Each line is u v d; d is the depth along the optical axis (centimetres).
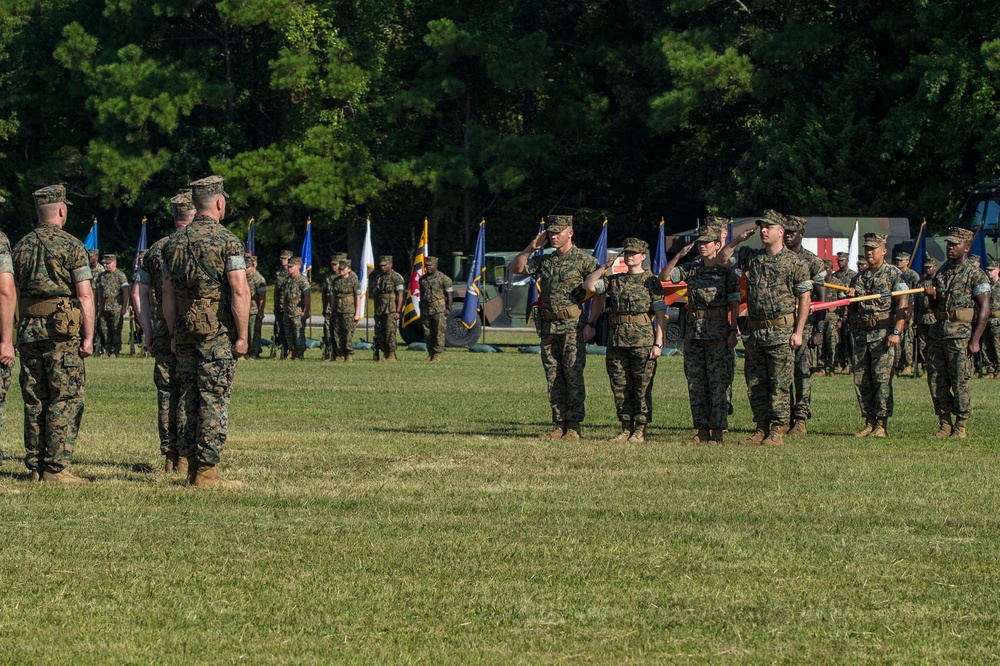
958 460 2419
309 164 10894
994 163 8600
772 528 1714
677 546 1593
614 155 11719
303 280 5869
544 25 11900
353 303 5728
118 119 11100
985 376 4978
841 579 1440
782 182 9562
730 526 1725
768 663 1145
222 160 11456
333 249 12706
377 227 12488
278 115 12612
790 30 9444
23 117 12731
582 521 1745
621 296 2688
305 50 11138
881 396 2925
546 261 2747
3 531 1636
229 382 1980
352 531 1661
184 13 11438
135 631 1220
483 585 1397
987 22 8894
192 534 1630
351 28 11775
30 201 12412
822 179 9406
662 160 11906
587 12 12019
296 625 1246
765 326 2681
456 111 11788
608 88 11950
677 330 6419
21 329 1995
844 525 1741
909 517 1800
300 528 1677
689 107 9619
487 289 7219
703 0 9769
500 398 3747
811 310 2909
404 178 10919
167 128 11019
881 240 2916
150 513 1766
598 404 3591
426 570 1458
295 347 5869
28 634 1204
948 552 1574
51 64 12550
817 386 4372
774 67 9900
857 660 1155
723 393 2694
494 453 2447
